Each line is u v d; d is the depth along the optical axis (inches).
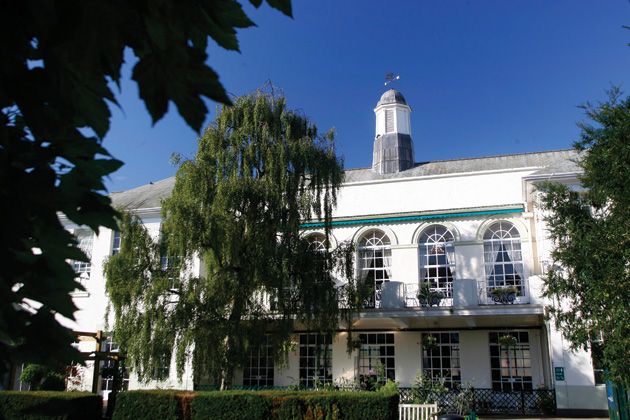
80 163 60.9
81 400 528.4
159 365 552.7
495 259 764.6
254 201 552.7
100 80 50.8
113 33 47.5
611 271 360.2
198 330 546.3
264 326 558.6
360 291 593.3
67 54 47.6
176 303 578.6
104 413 678.5
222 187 550.3
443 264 786.8
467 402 661.9
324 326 569.6
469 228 781.3
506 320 726.5
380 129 1015.6
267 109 599.5
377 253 822.5
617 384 370.0
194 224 544.7
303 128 625.9
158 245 582.6
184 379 762.8
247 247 562.9
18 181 56.1
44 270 55.4
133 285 558.6
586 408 609.3
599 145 386.0
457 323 762.8
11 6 48.5
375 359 789.2
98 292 836.0
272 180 565.9
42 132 53.6
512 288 703.7
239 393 505.4
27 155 58.2
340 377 772.6
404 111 1013.8
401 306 734.5
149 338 541.3
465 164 932.6
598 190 386.9
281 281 550.9
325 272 581.6
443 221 797.2
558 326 423.8
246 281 564.4
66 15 45.5
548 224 461.1
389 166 970.7
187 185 565.9
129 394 538.3
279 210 564.4
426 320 750.5
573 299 412.8
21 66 49.9
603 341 403.2
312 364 818.8
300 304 577.0
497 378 743.7
